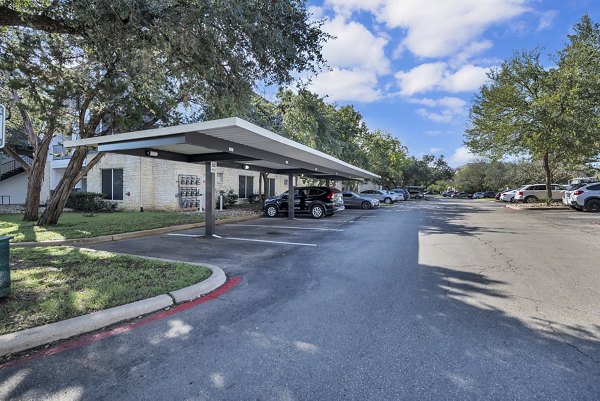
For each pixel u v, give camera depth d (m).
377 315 4.26
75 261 6.61
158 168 19.92
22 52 7.41
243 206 23.20
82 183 22.73
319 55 9.01
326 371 3.00
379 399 2.61
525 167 43.69
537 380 2.85
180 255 7.82
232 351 3.36
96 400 2.60
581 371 2.98
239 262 7.14
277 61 8.52
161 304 4.52
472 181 70.44
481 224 14.34
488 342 3.53
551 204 24.02
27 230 10.86
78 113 11.83
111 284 5.09
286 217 17.91
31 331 3.49
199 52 7.63
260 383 2.82
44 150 13.87
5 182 25.31
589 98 18.84
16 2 7.14
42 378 2.90
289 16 8.04
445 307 4.54
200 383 2.82
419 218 17.36
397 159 47.38
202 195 21.36
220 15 6.85
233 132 8.05
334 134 24.97
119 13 6.35
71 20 6.71
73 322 3.75
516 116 21.11
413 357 3.23
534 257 7.64
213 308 4.53
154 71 8.77
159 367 3.07
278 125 18.72
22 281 5.20
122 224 12.46
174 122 11.32
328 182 30.84
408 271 6.41
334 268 6.64
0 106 4.39
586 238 10.30
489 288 5.35
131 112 8.67
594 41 20.55
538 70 20.92
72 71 8.86
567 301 4.76
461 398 2.62
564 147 20.00
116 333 3.78
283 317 4.21
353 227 13.35
